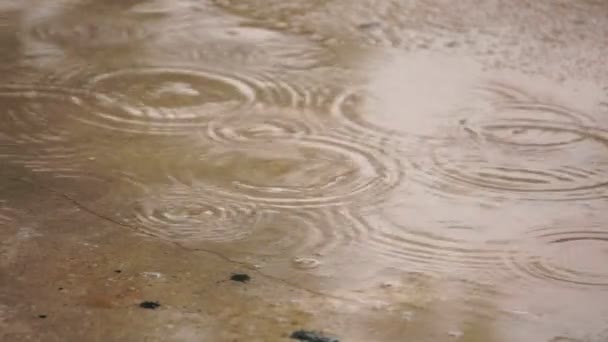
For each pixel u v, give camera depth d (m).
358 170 5.42
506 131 5.84
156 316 4.16
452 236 4.86
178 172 5.36
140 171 5.36
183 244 4.72
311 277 4.51
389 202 5.14
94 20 7.21
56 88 6.22
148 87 6.26
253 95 6.20
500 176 5.39
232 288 4.38
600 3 7.62
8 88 6.20
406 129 5.84
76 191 5.14
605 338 4.14
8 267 4.46
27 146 5.57
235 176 5.33
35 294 4.28
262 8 7.49
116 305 4.22
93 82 6.30
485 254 4.73
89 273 4.45
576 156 5.61
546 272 4.61
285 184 5.27
